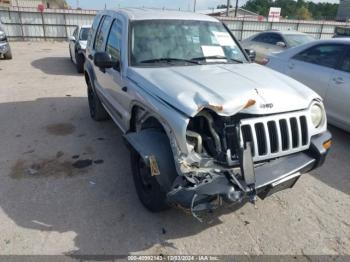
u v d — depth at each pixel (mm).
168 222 3164
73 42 11375
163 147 2723
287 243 2934
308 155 3031
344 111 5086
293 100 2908
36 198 3498
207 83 2945
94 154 4594
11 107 6758
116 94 4078
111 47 4293
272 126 2781
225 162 2611
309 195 3695
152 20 3971
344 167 4410
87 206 3381
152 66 3590
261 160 2773
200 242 2920
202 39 4062
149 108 2984
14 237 2910
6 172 4027
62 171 4094
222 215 3291
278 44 9984
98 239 2914
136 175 3332
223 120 2639
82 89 8492
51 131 5453
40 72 10656
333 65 5355
